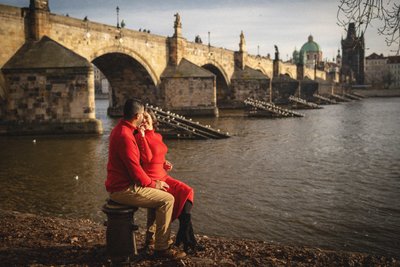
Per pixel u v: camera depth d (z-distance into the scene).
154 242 7.20
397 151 32.00
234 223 14.03
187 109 71.56
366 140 39.25
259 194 18.20
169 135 40.31
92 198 17.52
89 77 41.59
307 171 23.86
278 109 74.75
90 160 27.06
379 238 12.67
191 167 25.06
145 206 6.68
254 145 35.53
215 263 6.86
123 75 69.25
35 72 41.47
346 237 12.74
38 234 8.65
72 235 8.58
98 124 41.94
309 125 54.91
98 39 54.31
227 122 59.53
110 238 6.64
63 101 41.78
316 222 14.22
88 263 6.91
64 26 48.22
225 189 19.14
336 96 143.25
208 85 71.38
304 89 132.75
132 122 6.73
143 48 65.00
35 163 26.09
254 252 7.70
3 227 9.16
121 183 6.49
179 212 7.05
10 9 42.00
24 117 41.91
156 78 69.69
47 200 17.22
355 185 20.19
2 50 41.50
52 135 41.03
